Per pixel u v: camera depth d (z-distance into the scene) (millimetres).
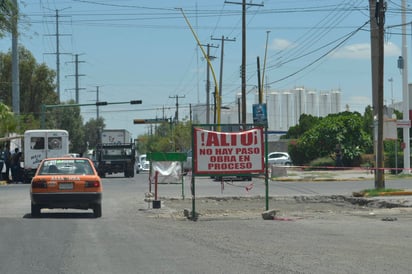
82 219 20625
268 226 19094
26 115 74812
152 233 16688
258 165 21625
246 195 33438
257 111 58562
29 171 48844
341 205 29422
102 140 62781
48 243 14523
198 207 28594
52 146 49188
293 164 68312
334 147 63469
